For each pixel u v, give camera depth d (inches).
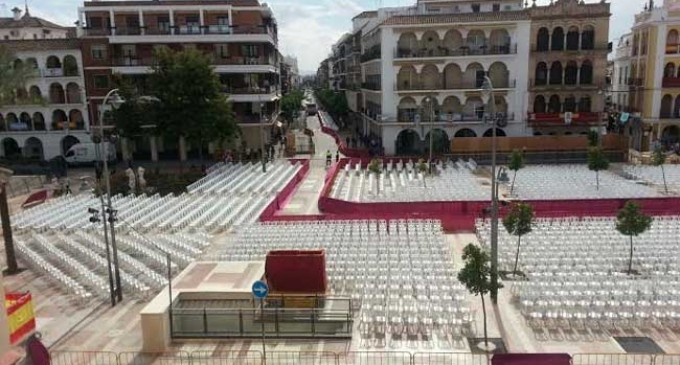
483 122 2546.8
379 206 1519.4
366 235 1234.0
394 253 1095.0
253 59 2696.9
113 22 2640.3
